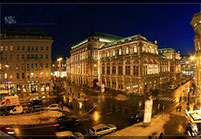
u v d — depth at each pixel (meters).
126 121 21.98
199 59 27.02
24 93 46.19
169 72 70.69
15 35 47.09
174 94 42.84
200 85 26.70
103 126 17.47
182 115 23.92
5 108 27.92
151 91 45.44
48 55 49.88
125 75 47.28
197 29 27.25
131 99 37.59
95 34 65.62
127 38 50.41
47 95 44.31
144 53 42.47
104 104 33.31
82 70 68.81
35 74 47.94
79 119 21.78
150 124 19.95
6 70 44.78
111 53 54.69
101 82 59.16
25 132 17.69
